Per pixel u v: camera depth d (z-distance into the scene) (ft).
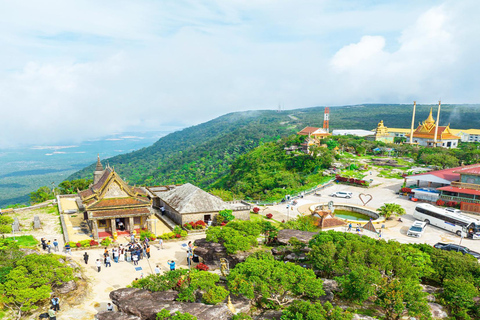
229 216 225.97
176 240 198.49
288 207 281.74
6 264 128.88
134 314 108.27
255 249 162.61
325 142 622.95
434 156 475.72
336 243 150.20
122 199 204.23
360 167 474.90
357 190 358.64
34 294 111.34
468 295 115.14
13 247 149.79
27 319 115.14
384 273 133.59
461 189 280.10
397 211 258.16
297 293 124.98
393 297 110.52
